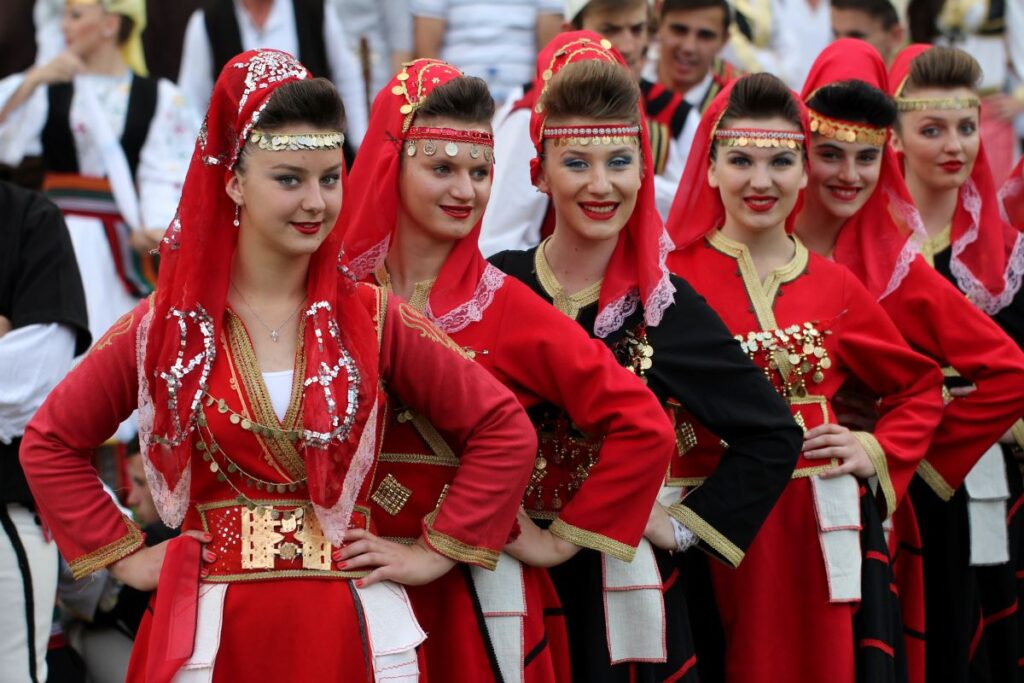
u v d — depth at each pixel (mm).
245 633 5051
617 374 5738
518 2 10227
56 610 7434
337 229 5184
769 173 6516
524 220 8102
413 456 5633
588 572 5996
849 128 6977
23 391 6723
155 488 5074
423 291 5875
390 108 5859
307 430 5051
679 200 6824
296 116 4977
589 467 6012
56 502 5188
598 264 6137
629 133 5945
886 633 6453
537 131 6094
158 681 4930
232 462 5133
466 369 5410
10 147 8891
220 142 5043
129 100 9094
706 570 6438
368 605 5168
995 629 7758
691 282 6676
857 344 6656
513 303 5852
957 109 7594
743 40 11125
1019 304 7773
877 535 6559
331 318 5148
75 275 7090
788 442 6039
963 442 7082
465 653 5598
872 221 7156
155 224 8977
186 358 5047
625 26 8688
